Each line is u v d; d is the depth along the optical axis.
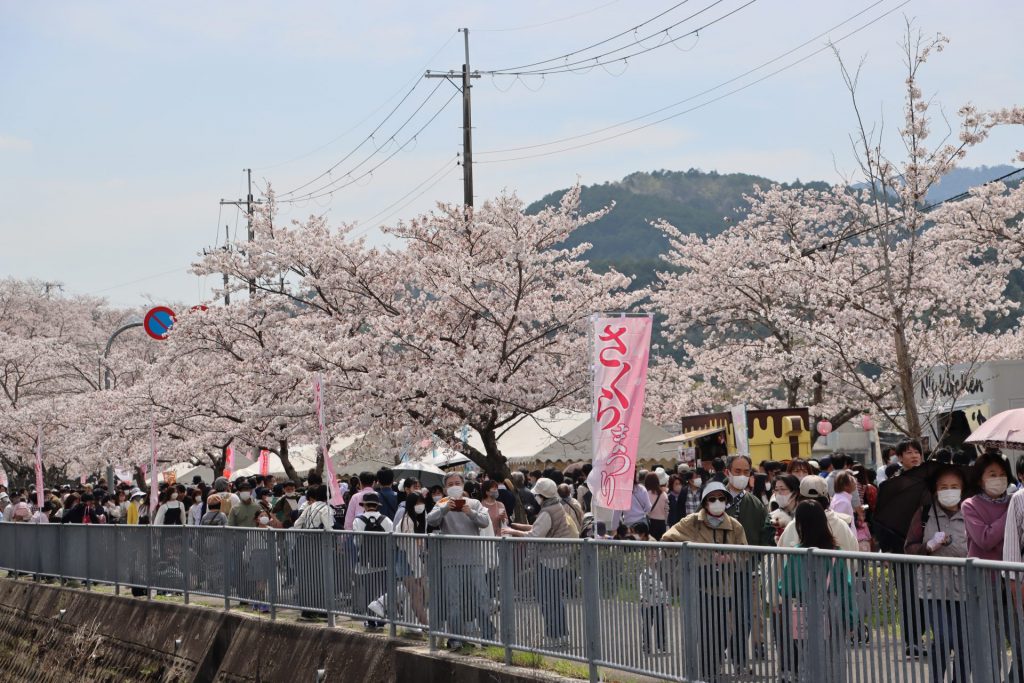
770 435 39.97
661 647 13.41
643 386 18.59
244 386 48.25
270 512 29.06
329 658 19.95
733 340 60.88
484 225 44.44
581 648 14.89
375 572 19.52
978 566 9.38
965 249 41.72
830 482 23.39
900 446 16.83
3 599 37.47
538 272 44.44
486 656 17.00
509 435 46.72
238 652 22.72
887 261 34.97
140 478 60.47
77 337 114.94
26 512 41.38
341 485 29.47
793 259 48.19
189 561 26.34
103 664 28.44
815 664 11.15
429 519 19.72
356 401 41.41
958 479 13.86
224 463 59.97
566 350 43.50
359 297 46.56
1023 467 13.16
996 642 9.21
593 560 14.65
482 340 42.94
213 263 47.97
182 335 48.31
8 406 85.12
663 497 27.36
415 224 46.28
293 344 42.00
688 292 58.75
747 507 17.70
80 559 32.53
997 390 37.59
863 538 18.83
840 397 54.16
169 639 25.75
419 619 18.42
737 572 12.26
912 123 37.53
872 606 10.50
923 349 43.59
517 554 16.19
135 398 49.94
